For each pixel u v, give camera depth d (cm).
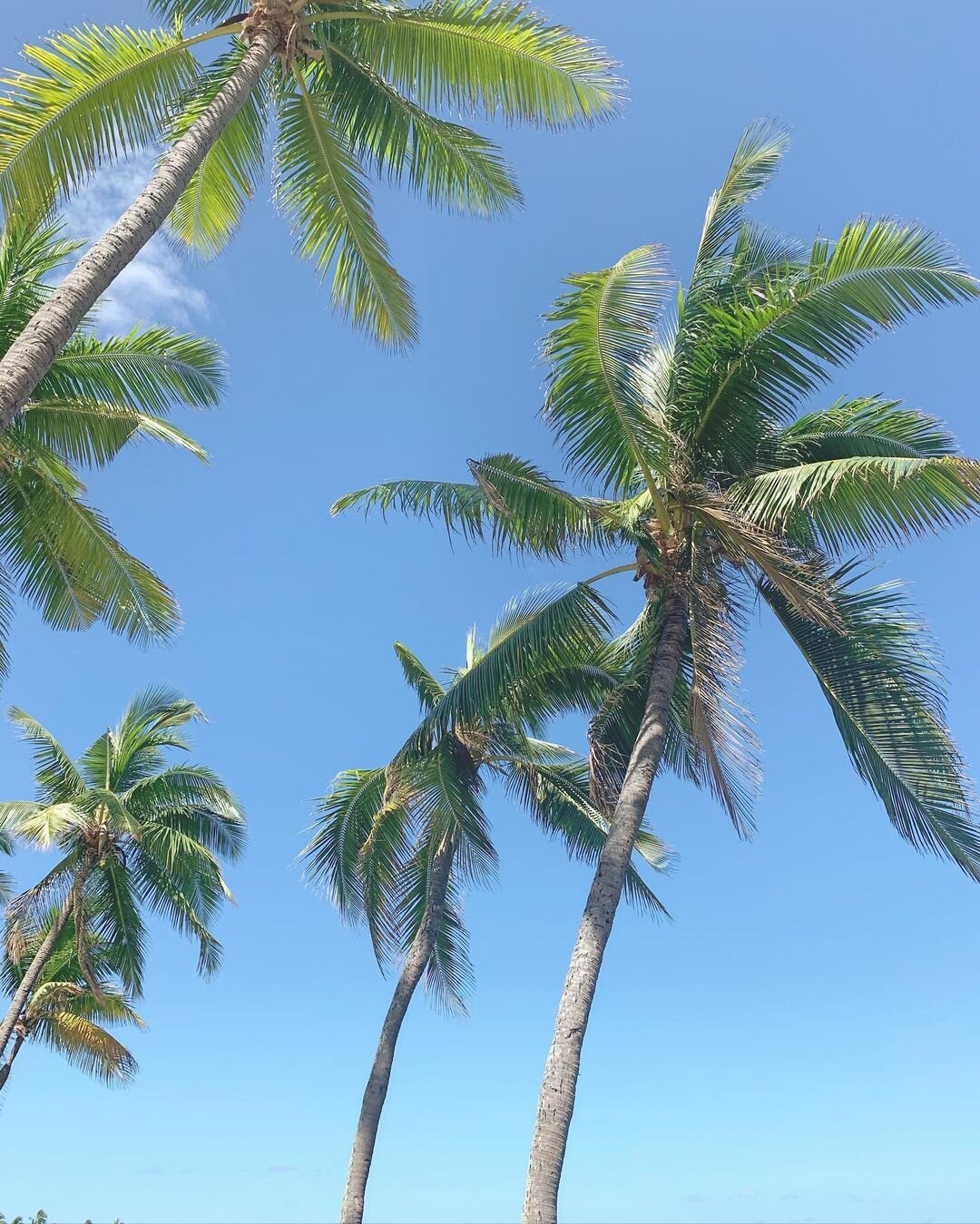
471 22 1003
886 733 1071
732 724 1001
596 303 1005
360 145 1084
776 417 1127
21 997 2208
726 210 1202
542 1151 803
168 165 771
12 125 855
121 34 901
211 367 1256
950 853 1038
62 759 2325
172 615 1296
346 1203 1502
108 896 2347
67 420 1242
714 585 1124
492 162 1095
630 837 973
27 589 1309
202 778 2380
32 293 1173
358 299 1110
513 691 1336
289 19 917
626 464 1138
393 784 1246
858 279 1019
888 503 1059
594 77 1013
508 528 1185
